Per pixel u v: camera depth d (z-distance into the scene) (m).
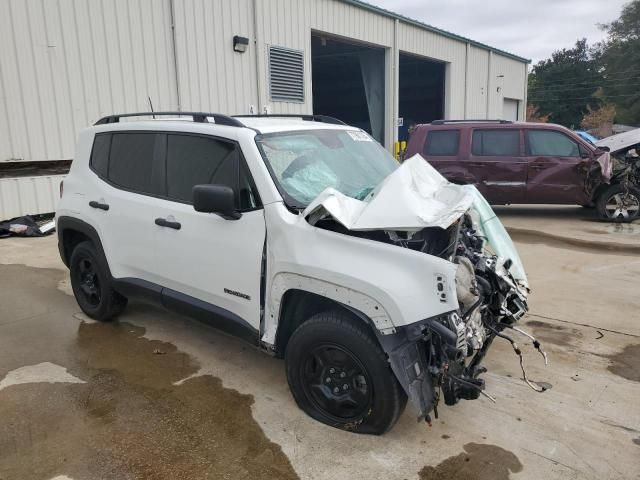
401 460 2.95
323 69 25.39
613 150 11.12
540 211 11.40
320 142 3.98
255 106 13.38
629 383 3.81
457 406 3.50
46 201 9.89
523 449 3.06
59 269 6.82
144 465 2.93
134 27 10.69
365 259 2.92
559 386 3.77
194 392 3.70
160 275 4.13
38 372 3.99
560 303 5.48
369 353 2.95
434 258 2.76
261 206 3.40
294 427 3.27
